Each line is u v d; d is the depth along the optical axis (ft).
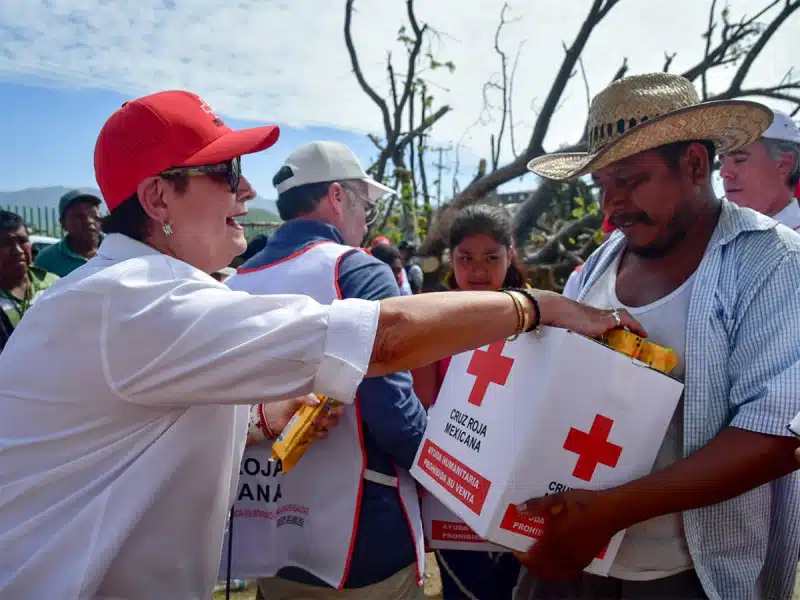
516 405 3.95
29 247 11.03
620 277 5.01
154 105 3.76
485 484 4.00
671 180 4.18
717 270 4.15
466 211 7.72
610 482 3.92
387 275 5.49
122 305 3.38
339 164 6.27
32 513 3.58
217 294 3.51
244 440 4.54
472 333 3.65
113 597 3.69
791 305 3.80
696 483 3.74
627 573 4.44
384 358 3.54
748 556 4.27
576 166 4.89
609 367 3.77
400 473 5.36
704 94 19.47
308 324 3.40
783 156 8.32
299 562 5.30
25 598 3.49
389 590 5.24
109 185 3.82
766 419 3.65
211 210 3.94
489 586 6.55
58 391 3.47
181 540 3.86
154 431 3.66
